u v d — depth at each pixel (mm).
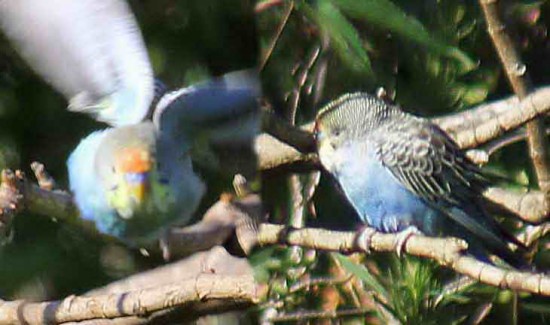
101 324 10234
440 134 11523
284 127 11109
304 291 10938
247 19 13070
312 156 11727
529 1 12617
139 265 12938
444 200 11375
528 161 12117
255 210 10445
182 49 13164
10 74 13375
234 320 12250
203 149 8266
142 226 8227
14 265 12719
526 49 12719
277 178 11961
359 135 11375
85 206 8242
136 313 9453
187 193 8266
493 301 11281
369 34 12180
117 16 8453
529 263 11188
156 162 8086
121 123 8344
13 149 13336
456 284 10688
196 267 10727
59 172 13328
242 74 8188
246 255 10359
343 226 12141
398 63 12219
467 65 12078
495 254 11344
